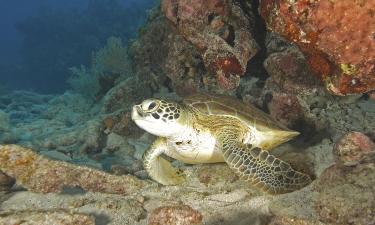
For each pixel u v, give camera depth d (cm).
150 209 74
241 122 91
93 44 657
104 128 141
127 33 631
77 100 244
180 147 89
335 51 65
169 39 146
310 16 64
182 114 84
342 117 106
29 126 191
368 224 56
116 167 105
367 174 61
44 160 78
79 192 83
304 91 104
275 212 68
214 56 107
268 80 116
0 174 81
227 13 105
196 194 79
